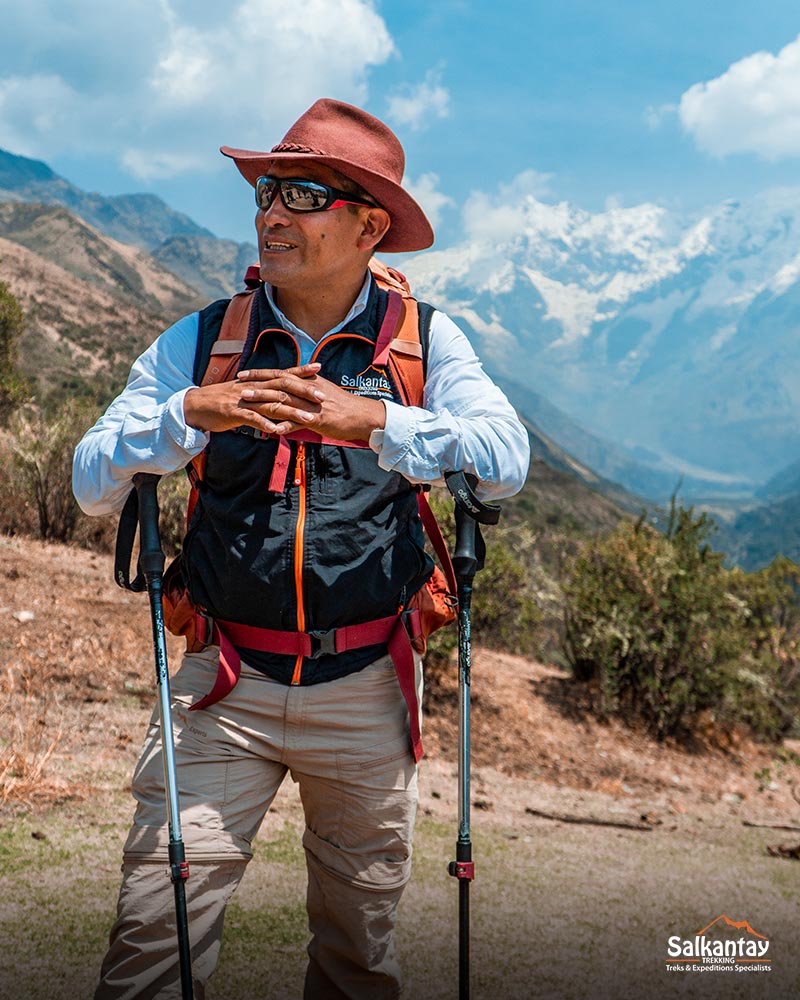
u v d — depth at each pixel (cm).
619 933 406
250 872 409
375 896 228
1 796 425
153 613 211
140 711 582
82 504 222
